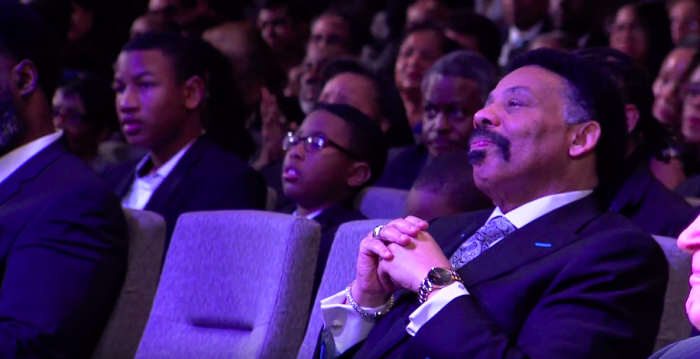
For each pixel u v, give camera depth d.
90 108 7.30
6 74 4.46
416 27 8.48
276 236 4.41
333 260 4.33
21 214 4.26
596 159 3.86
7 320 4.10
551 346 3.34
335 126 5.51
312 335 4.23
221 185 5.89
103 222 4.28
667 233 4.84
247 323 4.44
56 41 4.66
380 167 5.65
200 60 6.23
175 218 5.82
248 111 7.79
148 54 6.11
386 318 3.86
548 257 3.61
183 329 4.63
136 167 6.43
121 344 4.39
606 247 3.52
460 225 4.09
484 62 6.14
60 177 4.38
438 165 4.60
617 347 3.37
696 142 6.45
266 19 10.28
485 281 3.65
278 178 7.01
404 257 3.66
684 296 3.93
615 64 5.18
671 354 2.67
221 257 4.60
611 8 9.36
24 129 4.50
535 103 3.80
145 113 6.06
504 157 3.80
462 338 3.36
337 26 9.57
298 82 9.08
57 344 4.08
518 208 3.85
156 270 4.56
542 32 9.68
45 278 4.12
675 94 6.65
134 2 10.58
